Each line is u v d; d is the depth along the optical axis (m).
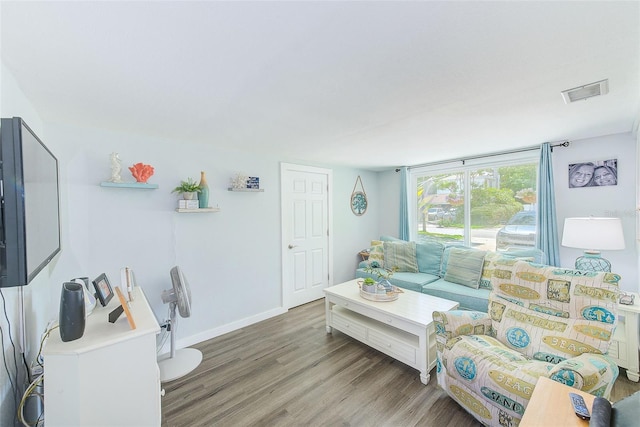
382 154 3.54
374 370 2.29
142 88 1.55
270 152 3.32
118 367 1.27
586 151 2.87
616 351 2.08
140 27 1.02
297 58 1.27
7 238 0.97
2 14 0.92
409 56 1.27
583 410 0.97
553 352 1.63
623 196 2.69
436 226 4.41
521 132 2.60
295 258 3.84
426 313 2.31
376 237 5.16
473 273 3.02
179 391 2.05
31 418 1.39
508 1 0.92
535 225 3.36
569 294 1.71
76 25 1.00
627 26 1.05
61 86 1.51
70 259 2.17
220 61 1.29
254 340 2.86
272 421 1.75
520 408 1.39
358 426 1.70
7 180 0.97
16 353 1.37
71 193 2.17
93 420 1.23
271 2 0.91
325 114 2.02
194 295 2.82
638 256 2.44
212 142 2.80
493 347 1.75
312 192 4.07
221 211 3.02
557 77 1.49
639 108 1.95
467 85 1.58
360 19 1.00
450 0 0.91
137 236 2.47
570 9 0.96
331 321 2.97
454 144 3.04
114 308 1.67
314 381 2.15
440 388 2.05
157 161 2.59
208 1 0.89
